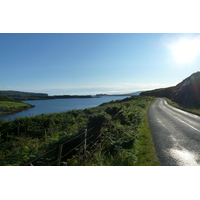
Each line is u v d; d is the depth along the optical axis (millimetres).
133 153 6648
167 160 6258
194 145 8273
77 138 7809
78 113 19297
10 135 10555
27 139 10406
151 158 6391
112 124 9242
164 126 13742
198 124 14695
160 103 48812
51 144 8133
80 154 6270
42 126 12703
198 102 37844
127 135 8141
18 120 11859
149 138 9508
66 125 14703
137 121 13641
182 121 16469
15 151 7738
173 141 9109
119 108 17562
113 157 6219
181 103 46375
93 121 9195
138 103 34656
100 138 7680
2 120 11820
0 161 7188
